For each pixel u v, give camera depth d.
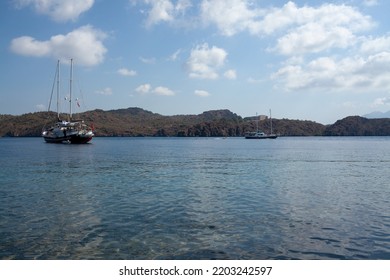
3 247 15.45
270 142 190.12
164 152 92.56
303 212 21.66
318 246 15.41
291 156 75.25
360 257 14.21
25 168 49.22
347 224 18.81
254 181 35.88
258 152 91.94
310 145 144.88
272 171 45.53
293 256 14.33
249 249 15.07
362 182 35.06
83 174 42.16
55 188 31.33
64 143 140.25
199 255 14.45
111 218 20.28
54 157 71.88
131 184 33.81
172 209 22.64
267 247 15.29
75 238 16.61
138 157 72.44
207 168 49.47
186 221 19.55
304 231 17.55
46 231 17.73
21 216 20.83
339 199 25.92
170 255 14.47
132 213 21.52
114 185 33.19
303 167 50.97
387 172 44.22
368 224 18.80
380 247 15.27
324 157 72.31
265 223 19.06
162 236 16.81
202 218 20.20
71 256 14.44
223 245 15.56
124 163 57.78
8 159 66.12
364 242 15.88
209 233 17.27
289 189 30.66
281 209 22.53
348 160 64.12
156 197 26.91
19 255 14.57
